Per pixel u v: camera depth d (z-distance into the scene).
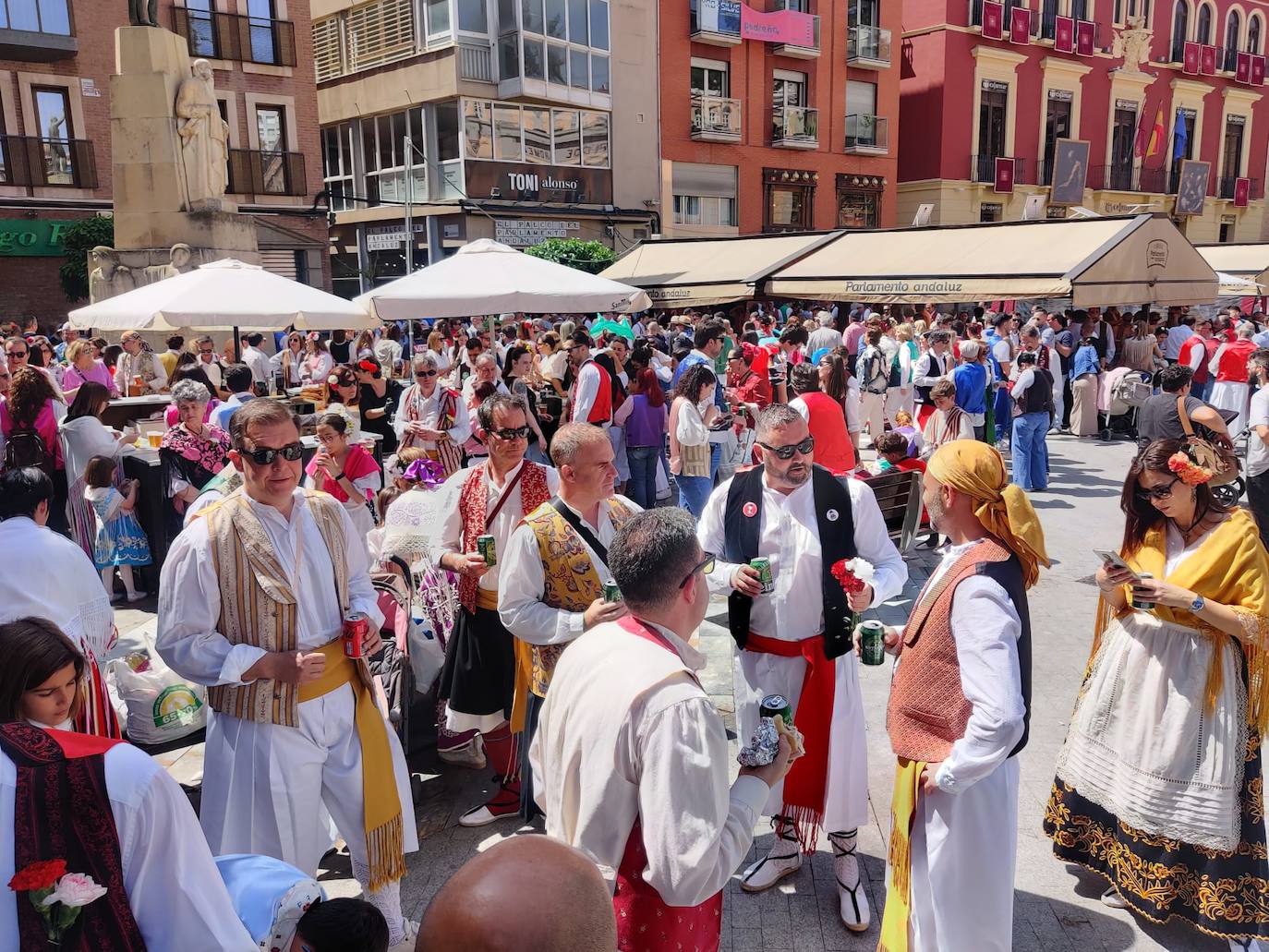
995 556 2.53
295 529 2.98
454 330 18.59
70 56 22.28
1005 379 13.23
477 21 24.81
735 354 10.70
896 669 2.75
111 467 6.69
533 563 3.27
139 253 14.95
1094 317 16.77
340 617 3.08
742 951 3.18
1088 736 3.33
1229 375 11.46
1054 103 35.88
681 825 1.77
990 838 2.58
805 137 31.33
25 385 6.68
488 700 3.84
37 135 22.05
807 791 3.27
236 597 2.87
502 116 25.45
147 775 1.86
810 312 20.50
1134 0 37.22
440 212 25.64
